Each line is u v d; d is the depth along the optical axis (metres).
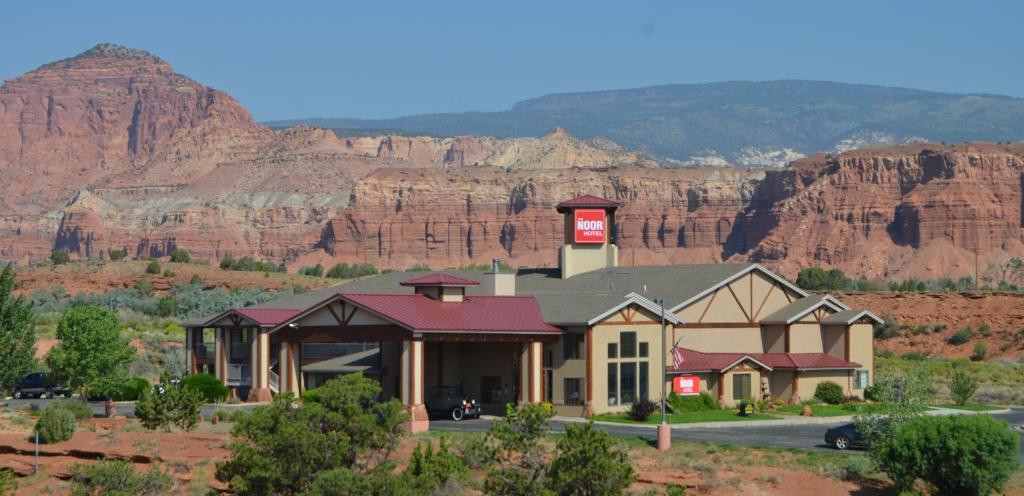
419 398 112.75
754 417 125.12
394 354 131.00
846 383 144.75
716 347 143.00
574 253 154.75
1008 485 89.44
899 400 97.19
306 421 81.25
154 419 100.69
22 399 142.75
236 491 80.19
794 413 130.38
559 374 123.94
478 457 86.50
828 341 148.00
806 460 94.56
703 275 146.38
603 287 146.38
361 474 78.75
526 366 122.69
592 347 121.94
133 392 138.75
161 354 187.12
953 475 86.38
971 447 85.88
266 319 140.00
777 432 112.44
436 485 79.88
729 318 144.38
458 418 118.75
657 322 126.69
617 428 113.38
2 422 100.81
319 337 121.00
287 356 135.12
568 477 75.12
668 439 97.44
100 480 82.31
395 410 84.31
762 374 139.25
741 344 144.88
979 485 85.88
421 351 113.94
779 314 147.00
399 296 122.19
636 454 94.62
